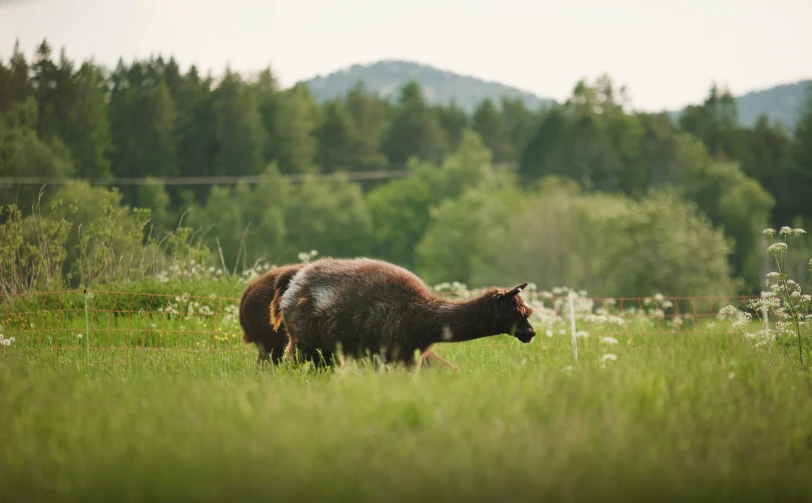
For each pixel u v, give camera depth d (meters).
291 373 25.11
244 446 13.45
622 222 138.12
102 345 36.31
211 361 30.84
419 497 11.78
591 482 12.34
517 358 32.25
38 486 12.54
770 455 13.98
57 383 19.55
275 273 30.77
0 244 44.66
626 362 24.38
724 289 133.25
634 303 133.62
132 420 15.62
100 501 12.06
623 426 14.57
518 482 12.07
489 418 15.57
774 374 20.80
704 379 19.38
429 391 17.55
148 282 46.25
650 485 12.34
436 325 27.30
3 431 15.14
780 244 28.38
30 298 42.28
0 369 21.89
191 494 11.91
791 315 28.61
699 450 14.18
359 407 15.96
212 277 50.50
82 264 47.53
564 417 15.11
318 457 13.13
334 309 27.20
